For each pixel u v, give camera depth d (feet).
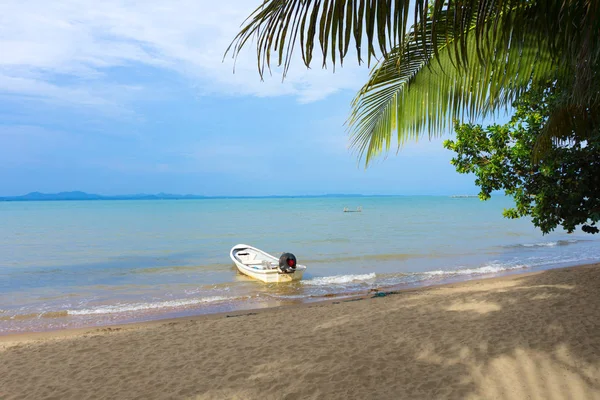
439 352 17.15
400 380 14.90
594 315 20.01
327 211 275.59
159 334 24.07
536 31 9.71
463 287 36.04
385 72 12.07
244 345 20.51
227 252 81.25
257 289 43.14
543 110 20.99
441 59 11.93
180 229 137.69
